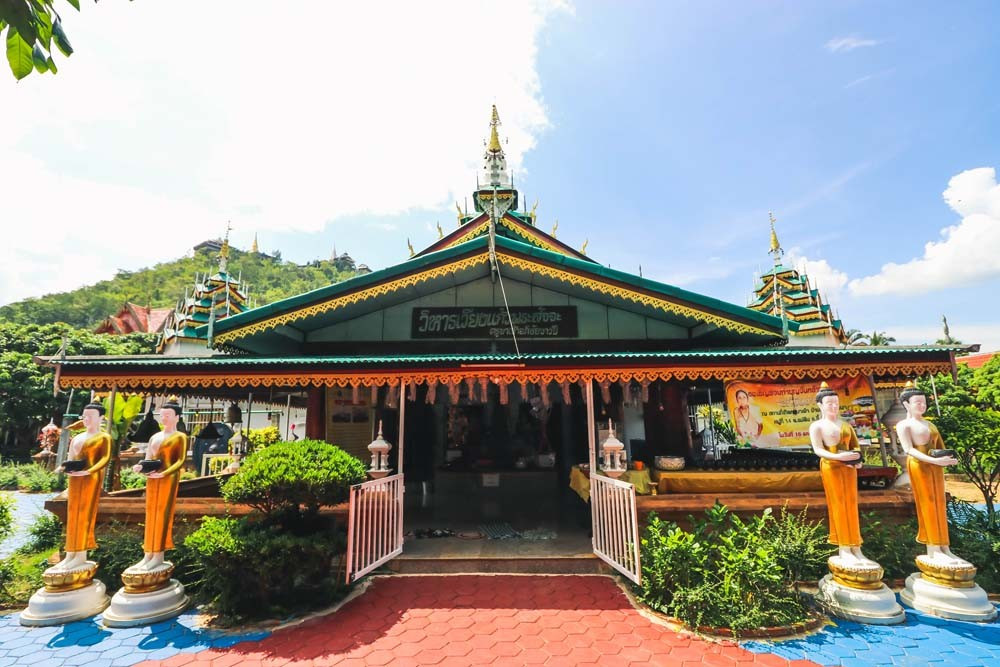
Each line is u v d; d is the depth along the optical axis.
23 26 2.72
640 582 6.35
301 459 6.65
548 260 9.63
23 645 5.60
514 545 8.14
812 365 8.01
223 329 9.30
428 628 5.78
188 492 10.56
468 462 13.02
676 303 9.53
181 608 6.42
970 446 9.21
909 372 8.20
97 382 8.05
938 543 6.28
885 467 8.59
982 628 5.68
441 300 10.86
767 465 8.94
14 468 21.38
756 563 6.00
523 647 5.33
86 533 6.73
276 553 6.11
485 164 18.03
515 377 8.02
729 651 5.23
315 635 5.67
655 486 8.56
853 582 6.09
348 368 8.12
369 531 7.10
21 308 94.00
